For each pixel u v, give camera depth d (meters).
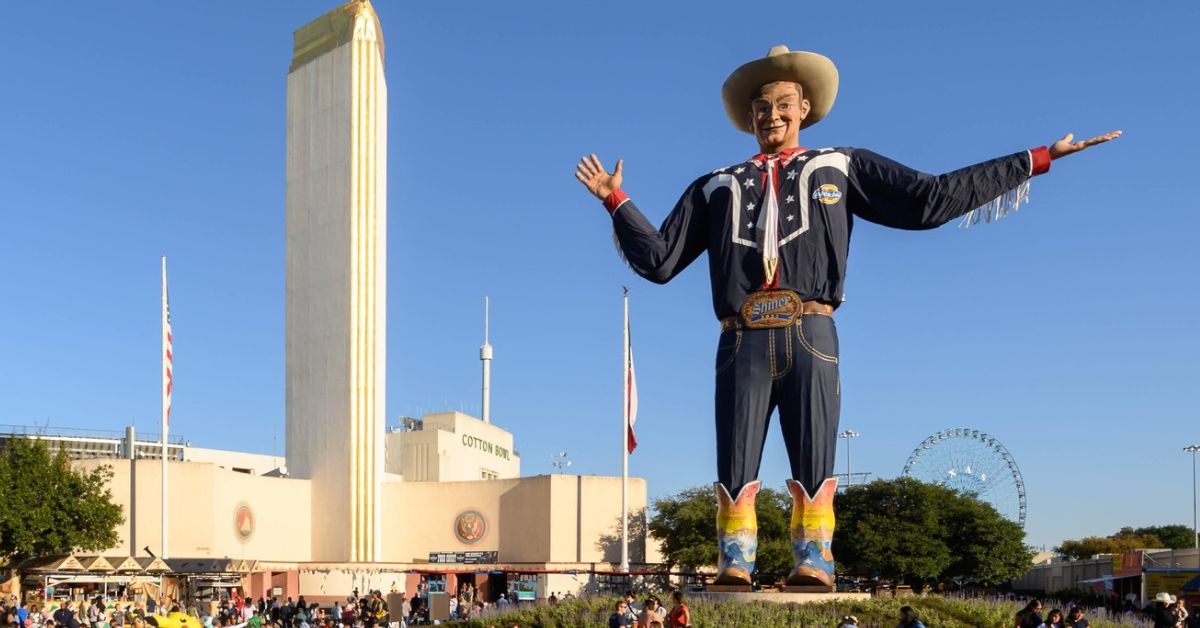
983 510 92.50
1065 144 29.42
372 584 86.75
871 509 91.31
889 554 86.88
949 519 91.88
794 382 29.70
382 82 94.56
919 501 90.75
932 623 29.58
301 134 94.50
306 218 93.31
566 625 33.16
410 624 59.66
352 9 93.44
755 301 30.06
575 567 86.62
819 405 29.59
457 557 89.19
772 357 29.86
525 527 88.19
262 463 131.50
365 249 91.06
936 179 29.59
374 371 90.31
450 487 90.44
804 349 29.62
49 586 63.19
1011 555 91.44
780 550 85.75
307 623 60.41
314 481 89.75
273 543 86.94
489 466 123.19
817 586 30.05
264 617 60.88
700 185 31.47
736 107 32.59
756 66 31.53
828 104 32.31
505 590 87.12
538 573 79.56
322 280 91.81
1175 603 30.91
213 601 68.19
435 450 109.19
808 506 29.83
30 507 68.62
